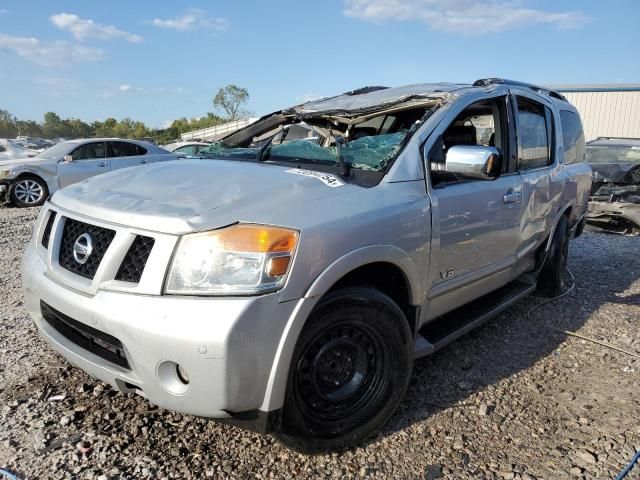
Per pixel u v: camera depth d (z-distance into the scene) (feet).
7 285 16.87
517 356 12.31
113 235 7.73
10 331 12.91
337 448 8.45
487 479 8.03
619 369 11.68
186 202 7.82
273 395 7.22
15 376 10.64
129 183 9.18
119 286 7.36
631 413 9.89
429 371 11.46
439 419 9.61
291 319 7.20
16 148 63.31
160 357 6.93
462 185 10.57
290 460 8.34
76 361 8.17
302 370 7.77
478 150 9.29
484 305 12.66
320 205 7.95
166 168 10.00
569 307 15.72
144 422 9.16
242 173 9.09
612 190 30.30
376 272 9.14
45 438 8.64
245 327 6.82
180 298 6.97
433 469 8.23
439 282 10.18
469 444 8.89
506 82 13.12
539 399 10.37
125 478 7.77
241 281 6.98
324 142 13.00
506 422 9.56
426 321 10.30
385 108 11.33
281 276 7.14
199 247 7.07
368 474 8.07
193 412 7.11
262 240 7.12
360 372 8.58
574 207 16.69
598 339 13.33
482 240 11.19
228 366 6.79
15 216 33.19
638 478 8.10
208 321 6.77
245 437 8.85
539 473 8.19
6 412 9.36
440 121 10.36
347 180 8.99
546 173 14.16
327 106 12.69
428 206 9.47
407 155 9.59
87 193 9.05
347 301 7.93
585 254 23.35
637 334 13.69
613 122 78.38
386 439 8.98
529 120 13.80
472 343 12.99
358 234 8.00
